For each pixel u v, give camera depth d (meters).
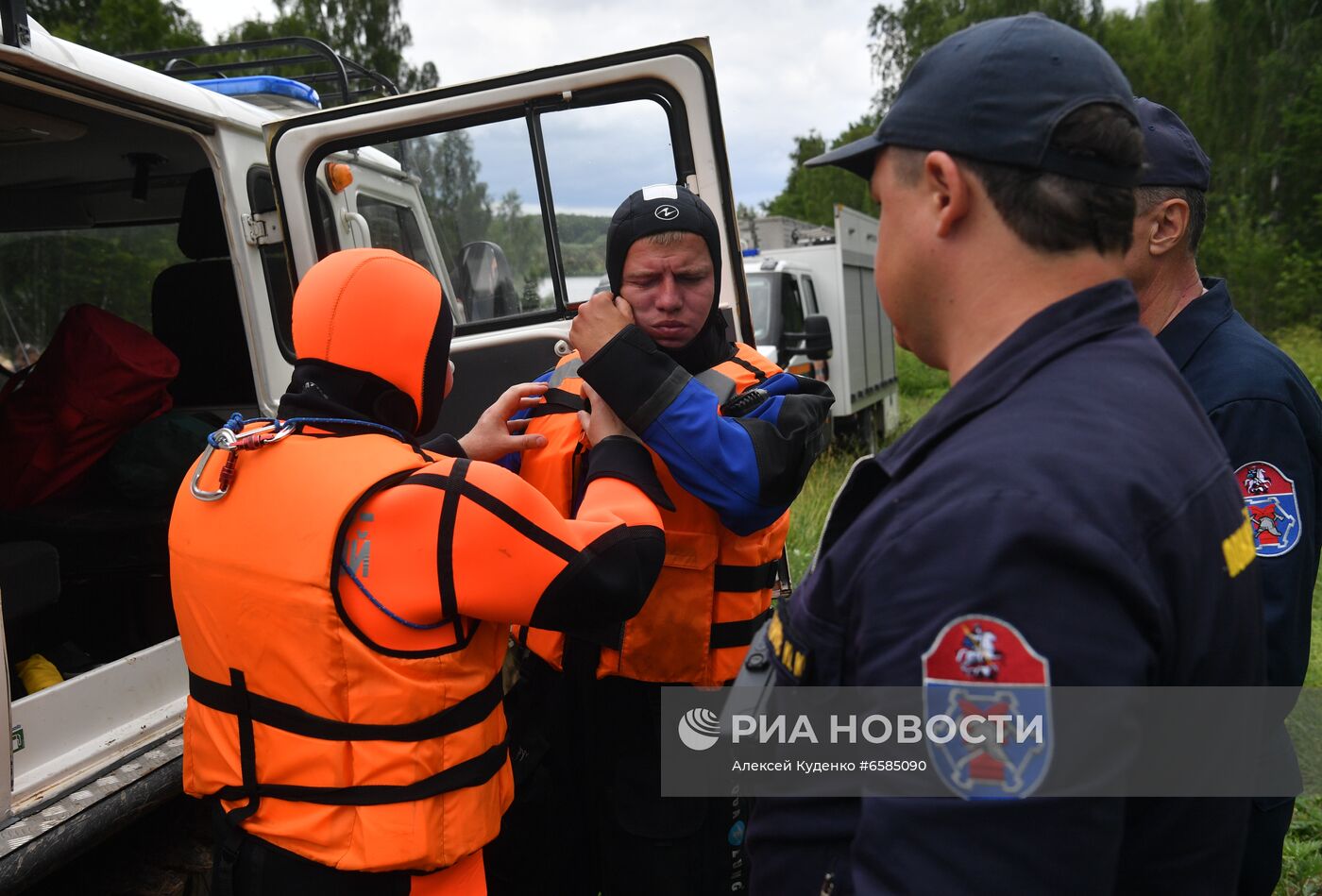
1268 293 23.34
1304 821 2.94
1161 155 1.57
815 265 9.26
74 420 2.63
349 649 1.29
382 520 1.30
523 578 1.30
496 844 1.81
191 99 2.52
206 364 3.42
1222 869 0.87
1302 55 27.98
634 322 1.57
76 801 1.72
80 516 2.63
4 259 3.39
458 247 2.55
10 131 2.68
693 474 1.50
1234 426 1.47
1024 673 0.72
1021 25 0.86
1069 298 0.85
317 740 1.31
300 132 2.40
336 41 23.47
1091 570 0.72
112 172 3.28
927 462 0.83
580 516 1.46
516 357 2.37
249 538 1.35
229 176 2.62
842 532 0.94
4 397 2.79
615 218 1.68
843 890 0.86
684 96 2.17
